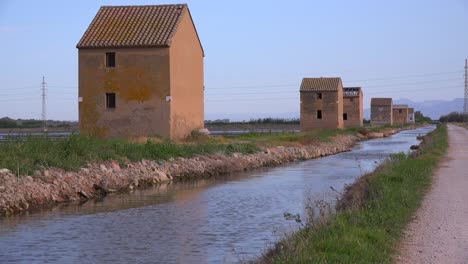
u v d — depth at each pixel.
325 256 9.44
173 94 40.06
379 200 15.15
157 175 28.72
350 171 34.31
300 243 10.23
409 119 189.38
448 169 26.20
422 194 17.84
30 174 22.30
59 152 25.98
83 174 24.58
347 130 84.62
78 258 12.91
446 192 18.33
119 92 40.28
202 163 32.97
